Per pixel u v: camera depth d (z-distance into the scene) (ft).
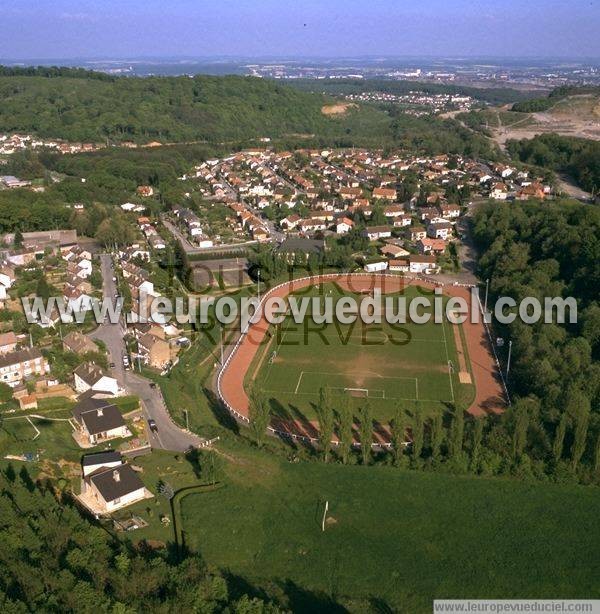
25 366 545.85
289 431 482.69
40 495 345.51
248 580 330.34
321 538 362.53
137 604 280.31
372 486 405.39
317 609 313.53
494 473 415.23
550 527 371.76
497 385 548.31
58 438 453.17
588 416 421.18
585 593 326.24
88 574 296.71
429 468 418.31
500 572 339.36
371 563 345.10
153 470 417.90
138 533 357.00
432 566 343.87
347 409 422.00
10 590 282.97
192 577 305.32
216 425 489.67
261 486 405.59
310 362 591.78
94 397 500.33
